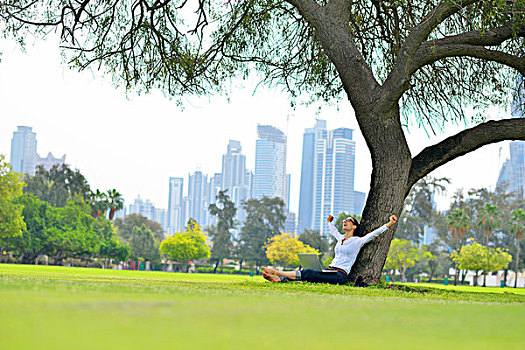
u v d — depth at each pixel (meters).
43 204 91.31
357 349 2.93
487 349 3.09
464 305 6.90
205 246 118.06
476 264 93.50
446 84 19.08
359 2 18.72
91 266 108.62
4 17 18.39
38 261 102.56
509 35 14.72
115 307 4.41
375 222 14.18
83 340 2.86
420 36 13.82
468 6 15.87
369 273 13.85
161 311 4.26
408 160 14.56
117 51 19.53
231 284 11.84
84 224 95.00
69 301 4.82
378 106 14.33
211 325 3.61
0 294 5.33
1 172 68.62
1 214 70.06
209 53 19.64
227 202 136.50
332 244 115.94
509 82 19.31
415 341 3.32
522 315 5.61
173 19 19.27
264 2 18.52
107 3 19.22
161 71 19.77
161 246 116.69
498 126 14.45
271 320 4.02
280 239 115.62
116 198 107.88
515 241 117.88
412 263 100.81
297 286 11.16
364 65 14.77
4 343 2.73
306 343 3.07
